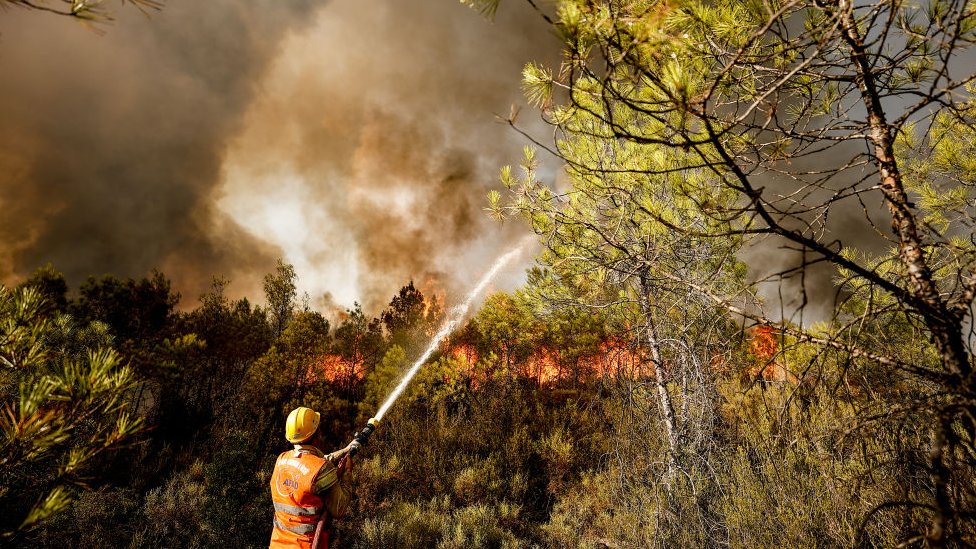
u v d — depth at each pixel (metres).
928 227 1.63
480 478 8.86
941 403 1.50
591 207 3.84
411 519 6.99
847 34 1.64
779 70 1.85
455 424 12.02
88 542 5.52
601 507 7.12
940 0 1.58
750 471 4.14
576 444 9.55
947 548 1.57
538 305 6.12
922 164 3.36
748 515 3.85
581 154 3.71
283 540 2.16
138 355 13.40
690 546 4.20
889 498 2.43
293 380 15.01
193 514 6.71
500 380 16.69
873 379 2.11
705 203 1.62
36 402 1.46
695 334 4.64
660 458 5.11
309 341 15.36
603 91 1.27
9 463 1.41
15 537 1.30
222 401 15.84
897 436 1.86
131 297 17.23
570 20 1.19
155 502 7.04
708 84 1.91
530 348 19.64
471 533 6.77
